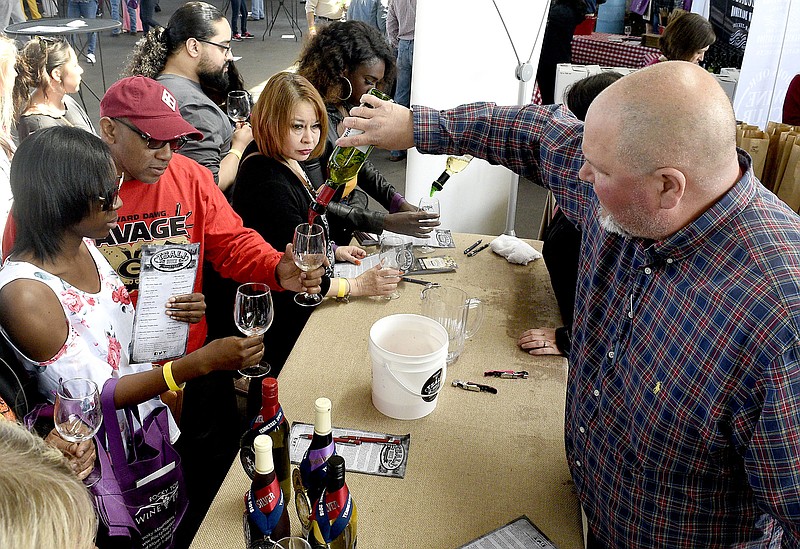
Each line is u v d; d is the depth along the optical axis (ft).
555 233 6.12
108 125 5.53
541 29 9.21
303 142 7.18
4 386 4.31
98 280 5.05
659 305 3.30
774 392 2.81
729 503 3.38
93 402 4.17
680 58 12.19
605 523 3.80
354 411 4.93
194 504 6.82
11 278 4.38
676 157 2.96
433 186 7.49
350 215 7.61
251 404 5.81
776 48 11.68
